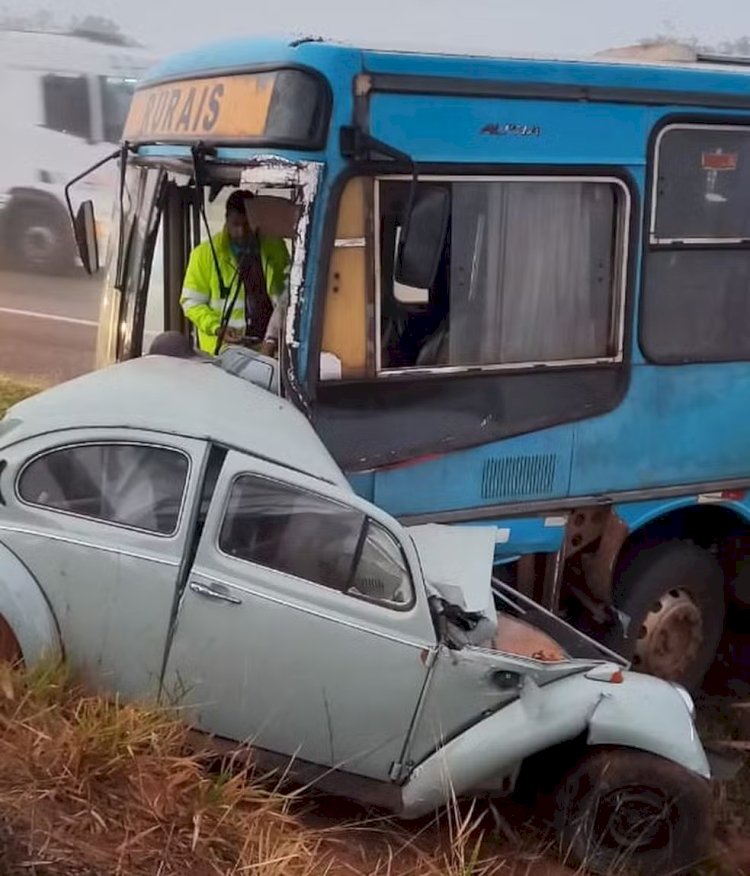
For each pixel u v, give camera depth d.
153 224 6.52
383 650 4.64
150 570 4.54
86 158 17.44
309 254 5.09
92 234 6.86
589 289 5.91
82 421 4.66
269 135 5.11
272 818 4.40
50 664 4.53
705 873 5.16
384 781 4.84
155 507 4.59
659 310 6.09
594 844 4.97
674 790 4.89
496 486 5.80
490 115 5.40
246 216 6.08
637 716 4.84
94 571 4.56
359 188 5.15
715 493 6.42
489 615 4.85
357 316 5.27
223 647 4.57
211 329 6.22
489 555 5.29
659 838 4.98
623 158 5.80
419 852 4.71
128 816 4.07
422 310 5.48
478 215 5.53
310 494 4.62
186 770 4.32
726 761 5.59
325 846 4.64
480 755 4.73
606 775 4.88
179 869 3.92
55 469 4.64
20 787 4.01
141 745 4.37
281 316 5.63
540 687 4.84
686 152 6.01
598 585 6.23
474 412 5.67
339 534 4.64
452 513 5.70
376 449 5.44
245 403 4.95
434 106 5.25
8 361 12.28
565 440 5.94
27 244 17.73
